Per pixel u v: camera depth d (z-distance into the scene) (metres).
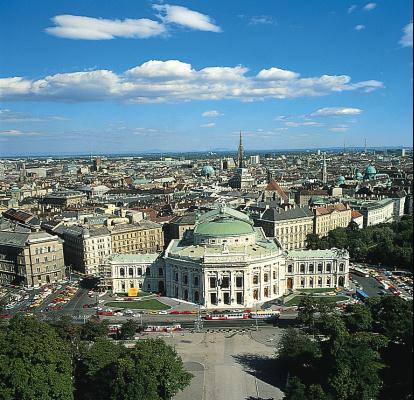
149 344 160.12
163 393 150.12
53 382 143.38
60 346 156.00
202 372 179.50
